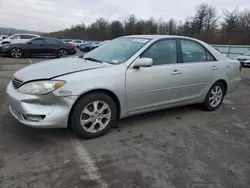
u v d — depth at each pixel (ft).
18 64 34.35
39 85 8.83
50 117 8.85
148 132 11.17
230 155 9.46
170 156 9.08
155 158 8.86
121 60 10.82
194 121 13.03
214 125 12.64
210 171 8.25
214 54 14.33
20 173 7.52
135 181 7.46
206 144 10.30
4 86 18.52
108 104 10.12
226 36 129.08
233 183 7.68
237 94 20.62
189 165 8.53
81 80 9.18
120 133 10.87
